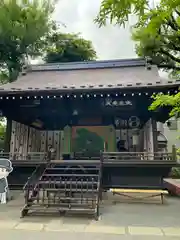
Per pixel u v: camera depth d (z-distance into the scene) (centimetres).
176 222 523
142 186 814
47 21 1906
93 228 477
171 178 1244
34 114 1005
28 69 1374
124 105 930
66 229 470
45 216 562
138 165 807
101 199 745
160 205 699
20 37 1759
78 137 1096
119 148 1088
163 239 414
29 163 858
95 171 819
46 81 1129
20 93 879
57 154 1148
